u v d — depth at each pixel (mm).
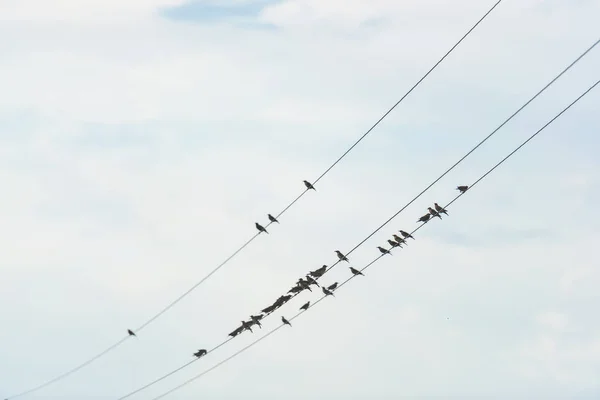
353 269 73875
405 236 71125
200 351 88062
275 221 79062
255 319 79938
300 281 76438
